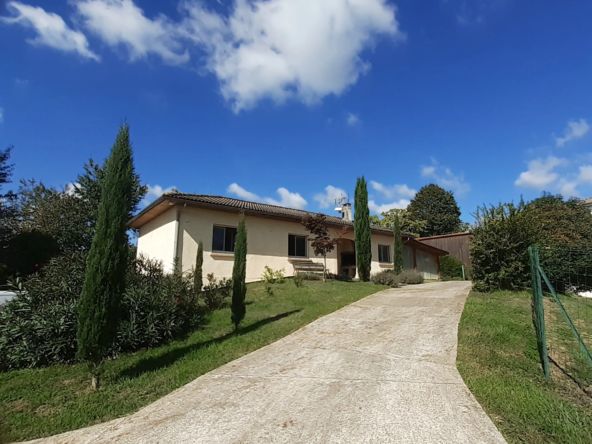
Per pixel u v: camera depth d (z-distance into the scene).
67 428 3.80
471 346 5.82
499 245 11.05
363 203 16.62
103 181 5.41
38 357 5.91
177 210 12.90
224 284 12.73
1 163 23.44
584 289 9.80
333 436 3.28
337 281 15.29
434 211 43.44
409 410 3.74
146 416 3.95
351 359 5.54
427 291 12.23
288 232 16.31
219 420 3.74
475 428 3.32
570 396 4.04
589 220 17.97
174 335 7.49
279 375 5.01
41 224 24.44
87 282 4.95
